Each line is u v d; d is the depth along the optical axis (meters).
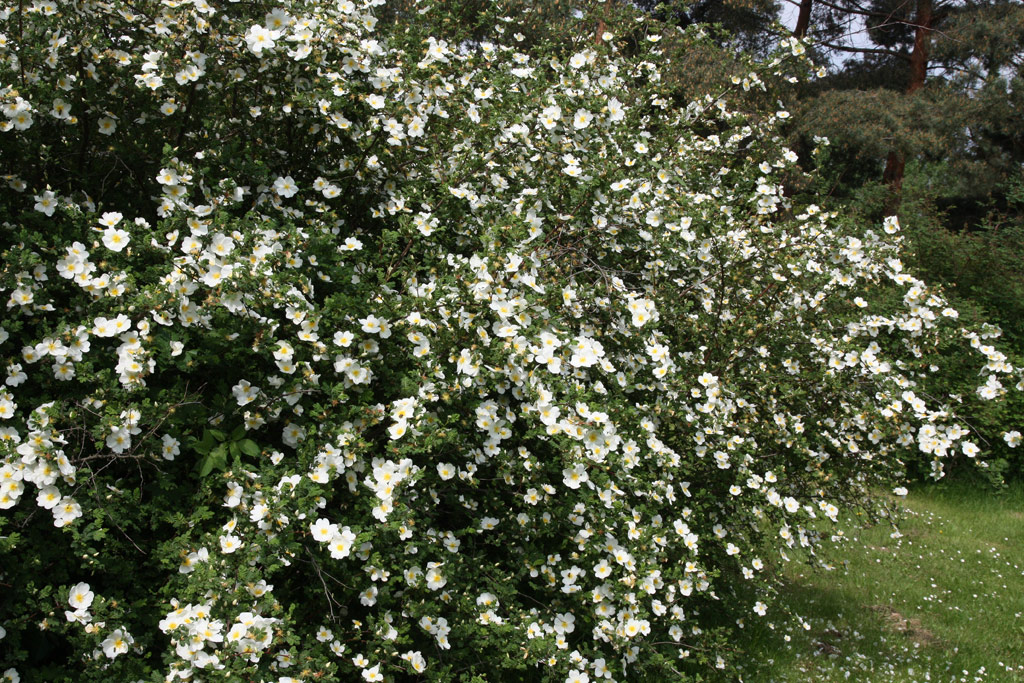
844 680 3.44
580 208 3.12
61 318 2.15
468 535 2.73
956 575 4.98
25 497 2.12
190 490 2.25
